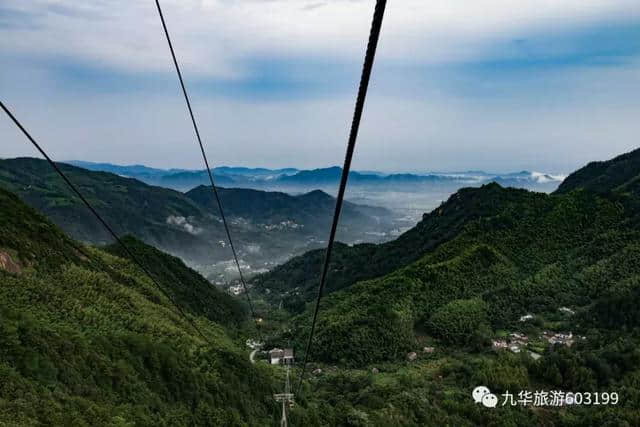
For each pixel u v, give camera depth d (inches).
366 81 201.5
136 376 1863.9
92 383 1642.5
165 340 2431.1
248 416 2196.1
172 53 441.7
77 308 2219.5
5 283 2046.0
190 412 1913.1
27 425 1159.0
